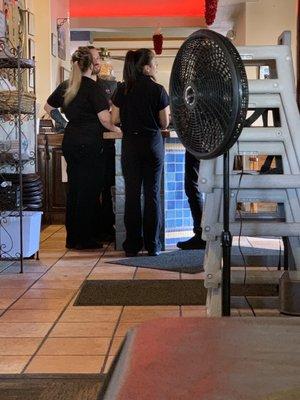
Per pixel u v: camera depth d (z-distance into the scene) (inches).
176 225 213.3
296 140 111.4
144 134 189.0
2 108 177.9
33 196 193.8
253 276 116.4
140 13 446.6
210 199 110.5
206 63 92.1
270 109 115.4
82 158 200.8
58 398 85.0
